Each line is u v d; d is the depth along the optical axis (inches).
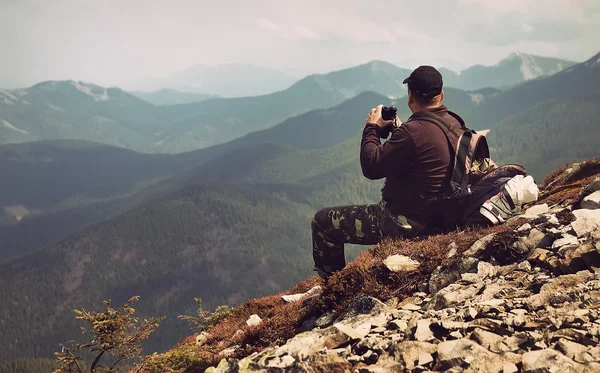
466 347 123.9
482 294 164.9
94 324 279.1
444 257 197.9
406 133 191.3
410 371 126.8
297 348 162.4
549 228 188.5
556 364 107.8
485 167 208.5
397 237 214.8
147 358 291.9
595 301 132.8
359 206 221.5
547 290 151.3
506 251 187.0
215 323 437.7
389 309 187.8
